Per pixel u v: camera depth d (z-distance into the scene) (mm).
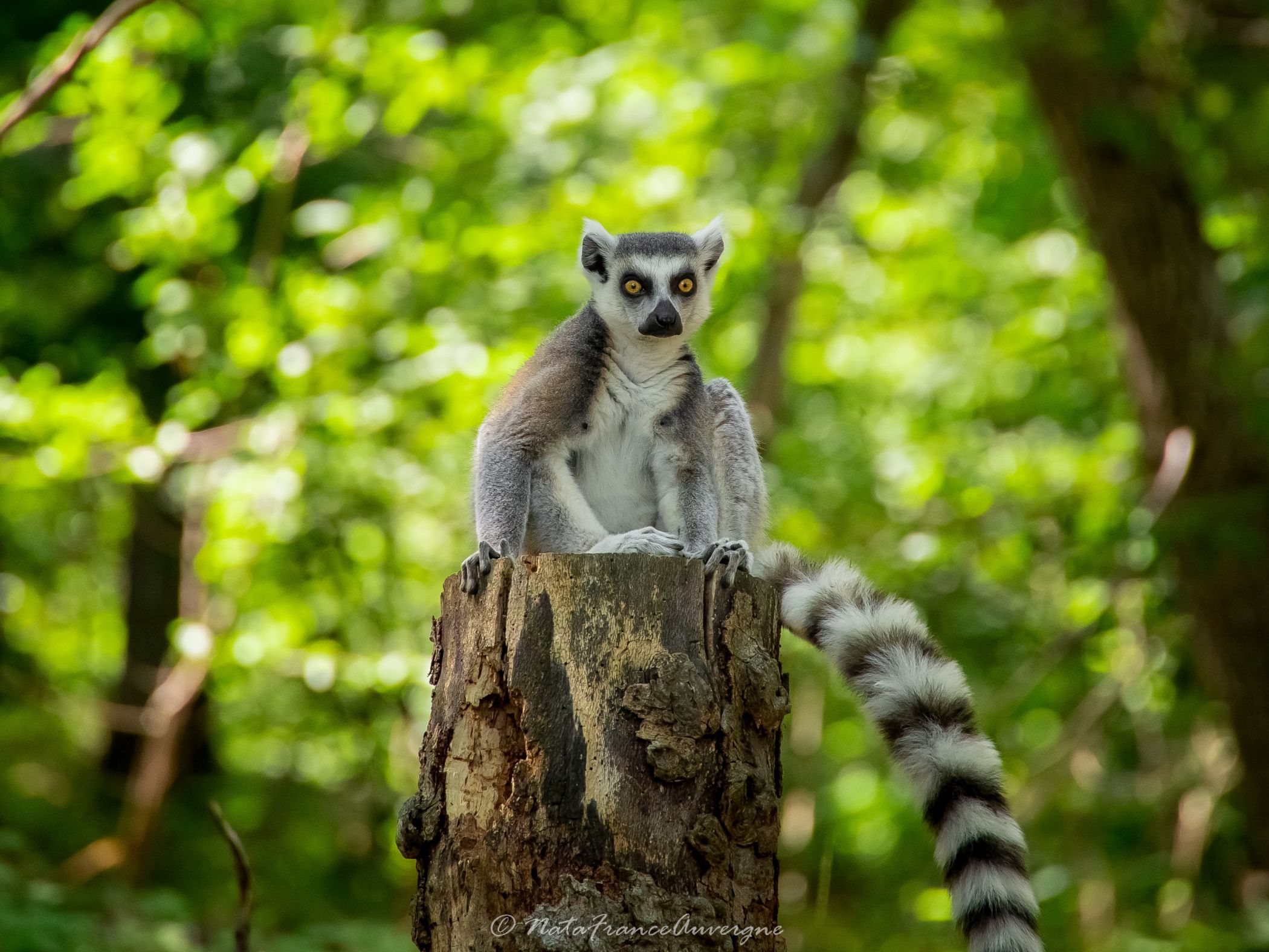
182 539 17516
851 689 7152
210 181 13664
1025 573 15211
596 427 8359
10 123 10781
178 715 15125
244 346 12820
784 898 19047
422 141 16609
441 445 13305
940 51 15812
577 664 5324
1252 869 14773
